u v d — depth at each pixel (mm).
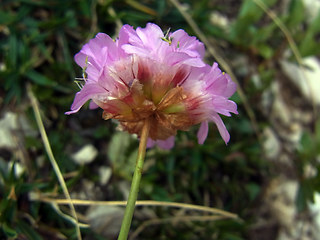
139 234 64
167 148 50
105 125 64
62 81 63
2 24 62
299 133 76
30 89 61
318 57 81
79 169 62
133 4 66
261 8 70
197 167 66
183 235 65
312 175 74
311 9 80
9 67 60
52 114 63
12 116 61
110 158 64
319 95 77
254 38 72
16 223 56
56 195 58
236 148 68
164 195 64
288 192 73
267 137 73
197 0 71
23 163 60
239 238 67
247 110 68
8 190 56
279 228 72
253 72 74
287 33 70
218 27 72
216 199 68
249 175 72
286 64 77
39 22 63
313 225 72
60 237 59
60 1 64
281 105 76
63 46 63
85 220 60
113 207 62
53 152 60
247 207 70
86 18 65
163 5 67
